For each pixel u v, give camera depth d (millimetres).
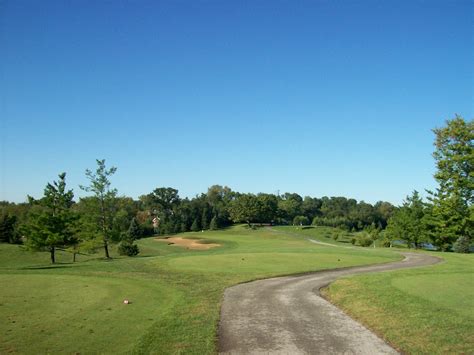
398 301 15281
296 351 10539
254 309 15305
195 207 130750
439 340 10852
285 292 18844
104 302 16438
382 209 151000
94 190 47906
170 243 80688
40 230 40438
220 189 181000
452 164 47062
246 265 28969
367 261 32125
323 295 18312
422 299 15734
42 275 24328
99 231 47531
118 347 10828
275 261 31484
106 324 13047
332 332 12219
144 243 81188
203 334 11891
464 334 11266
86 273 25016
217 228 124500
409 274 23094
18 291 18938
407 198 56844
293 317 14086
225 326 12938
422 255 38188
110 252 60781
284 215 144375
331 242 81375
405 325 12305
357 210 146875
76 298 17250
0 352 10430
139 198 158125
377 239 69688
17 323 13156
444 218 48281
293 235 102375
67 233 42062
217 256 34969
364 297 16344
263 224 134875
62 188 41719
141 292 18688
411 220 54375
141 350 10469
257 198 128875
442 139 48375
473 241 47031
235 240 83000
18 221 80250
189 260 32094
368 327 12766
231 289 19609
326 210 166625
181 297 17453
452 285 19438
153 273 24984
